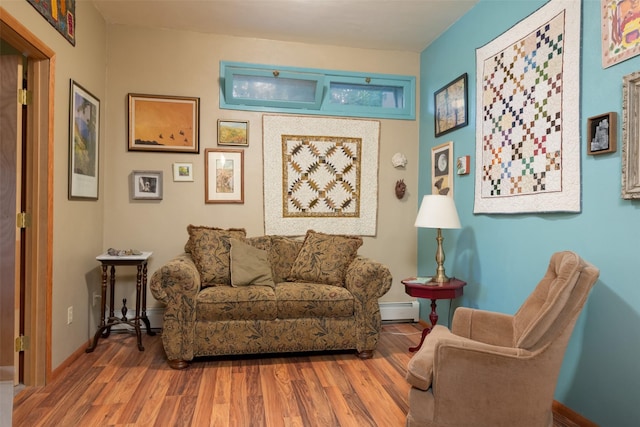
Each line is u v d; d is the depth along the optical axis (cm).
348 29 359
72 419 201
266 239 351
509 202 265
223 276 316
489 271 288
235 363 281
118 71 355
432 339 207
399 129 407
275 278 337
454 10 321
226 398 227
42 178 241
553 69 228
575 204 212
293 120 385
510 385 166
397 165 402
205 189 370
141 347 306
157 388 239
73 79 280
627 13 184
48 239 243
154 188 361
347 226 394
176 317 271
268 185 380
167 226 364
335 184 393
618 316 187
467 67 322
